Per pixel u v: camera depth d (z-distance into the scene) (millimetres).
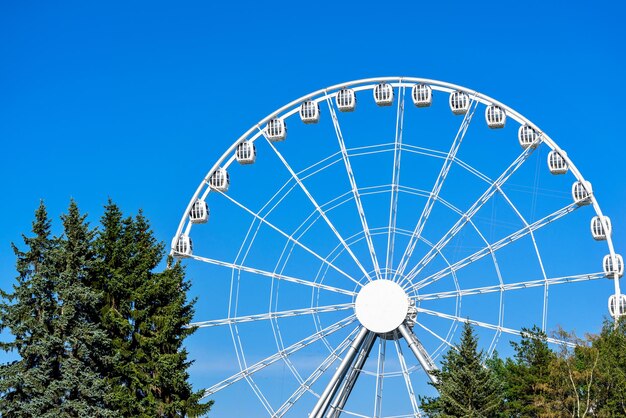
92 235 92000
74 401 87250
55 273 89812
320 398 108000
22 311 88188
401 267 110938
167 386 93500
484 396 94188
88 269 94188
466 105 115188
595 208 112375
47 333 87438
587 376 96562
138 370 92875
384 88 116375
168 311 95875
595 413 96625
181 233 116500
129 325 93688
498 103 114625
